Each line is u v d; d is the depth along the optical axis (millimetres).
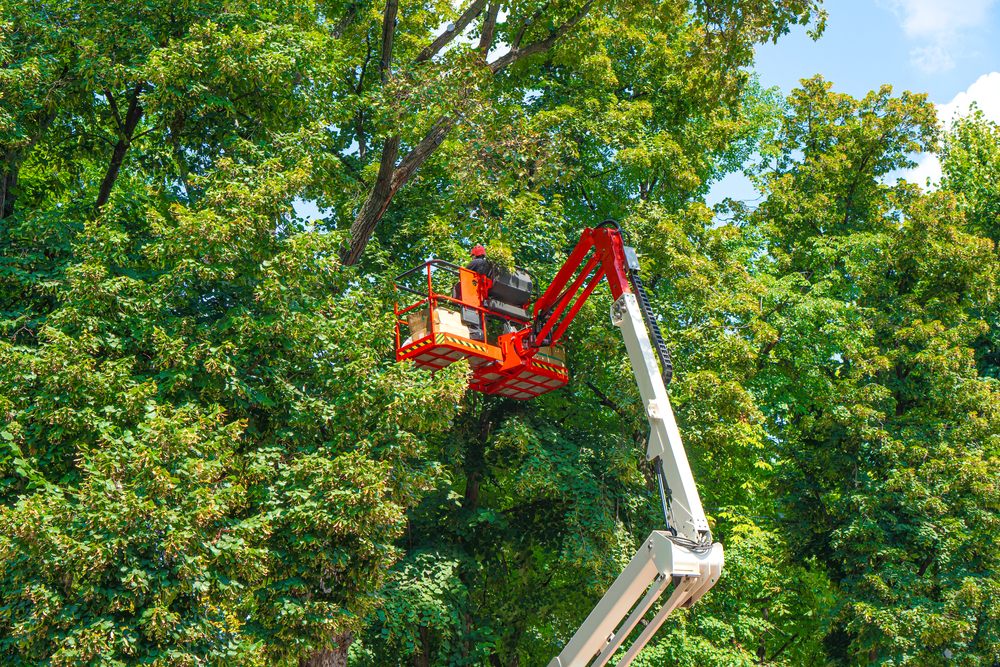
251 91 13750
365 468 10609
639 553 8461
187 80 12727
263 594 10570
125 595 8289
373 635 16109
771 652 25203
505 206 18469
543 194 21375
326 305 12672
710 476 22000
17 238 12562
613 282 11133
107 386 9898
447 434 18578
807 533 21656
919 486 19344
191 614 8906
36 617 7961
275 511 10320
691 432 17953
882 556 19688
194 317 11758
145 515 8422
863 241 23375
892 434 21203
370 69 20859
